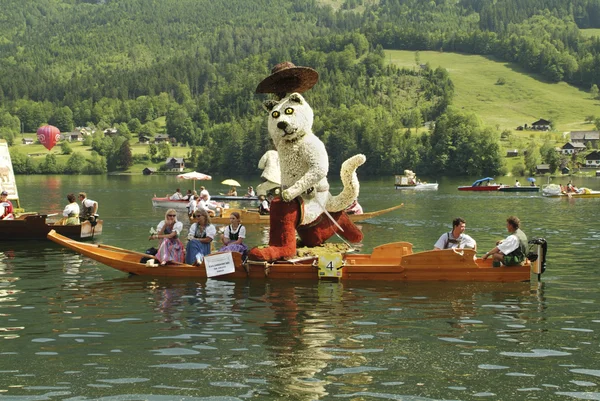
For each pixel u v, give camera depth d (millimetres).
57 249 26266
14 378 10633
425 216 46000
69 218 30562
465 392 9977
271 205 19203
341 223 20188
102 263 21531
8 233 29188
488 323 13867
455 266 18328
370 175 184000
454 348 12117
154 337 12945
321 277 18719
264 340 12688
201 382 10430
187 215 47781
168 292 17250
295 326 13711
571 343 12398
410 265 18484
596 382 10367
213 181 153875
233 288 17672
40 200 72000
